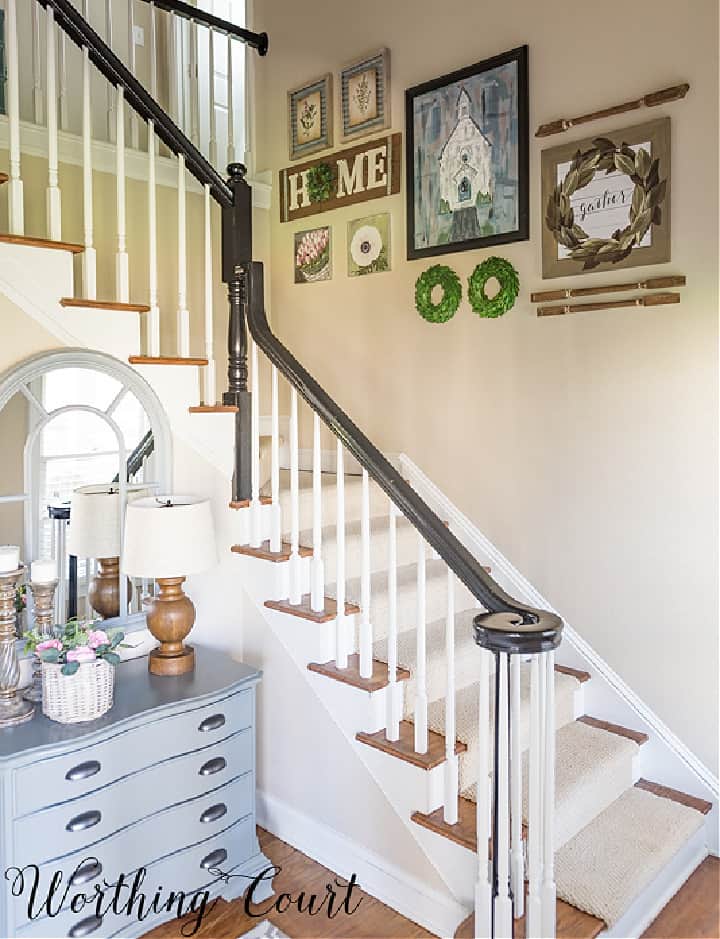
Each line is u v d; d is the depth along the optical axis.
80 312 2.55
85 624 2.34
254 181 4.14
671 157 2.71
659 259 2.75
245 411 2.92
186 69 4.06
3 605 2.22
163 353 3.63
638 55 2.79
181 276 2.87
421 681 2.34
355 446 2.47
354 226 3.81
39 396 2.48
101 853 2.21
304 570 2.82
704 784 2.74
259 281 2.93
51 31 2.51
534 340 3.14
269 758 2.90
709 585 2.70
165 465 2.80
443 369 3.47
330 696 2.61
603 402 2.94
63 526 2.58
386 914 2.43
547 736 1.92
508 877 1.98
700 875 2.59
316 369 4.04
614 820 2.58
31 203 3.15
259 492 2.95
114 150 3.38
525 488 3.21
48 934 2.10
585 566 3.03
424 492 3.56
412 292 3.58
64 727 2.19
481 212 3.27
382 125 3.64
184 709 2.39
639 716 2.88
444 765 2.34
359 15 3.73
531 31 3.10
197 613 3.03
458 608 3.24
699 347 2.68
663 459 2.79
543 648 1.83
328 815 2.67
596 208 2.91
